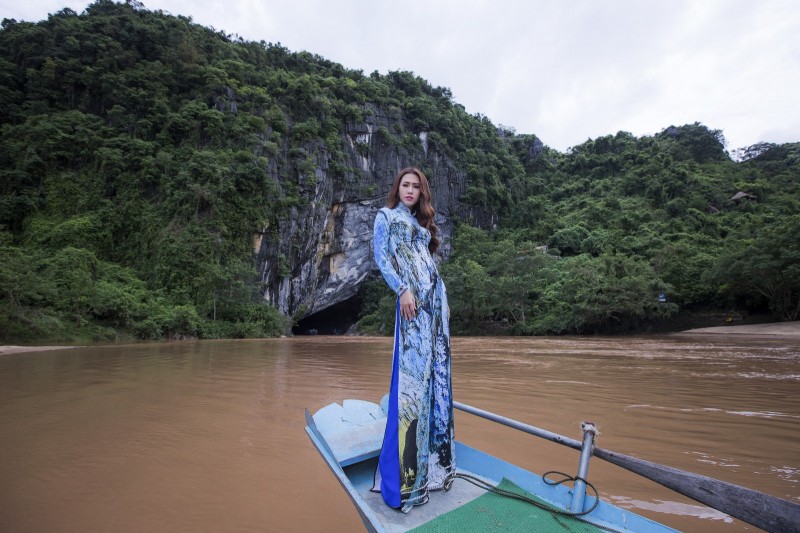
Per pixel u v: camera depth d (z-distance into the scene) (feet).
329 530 6.16
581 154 207.00
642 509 6.74
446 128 168.35
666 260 102.58
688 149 204.74
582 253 136.77
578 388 18.81
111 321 69.92
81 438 10.84
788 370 25.35
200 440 10.65
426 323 5.62
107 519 6.49
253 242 105.60
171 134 110.52
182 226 97.50
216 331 84.17
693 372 24.61
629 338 74.08
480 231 152.46
